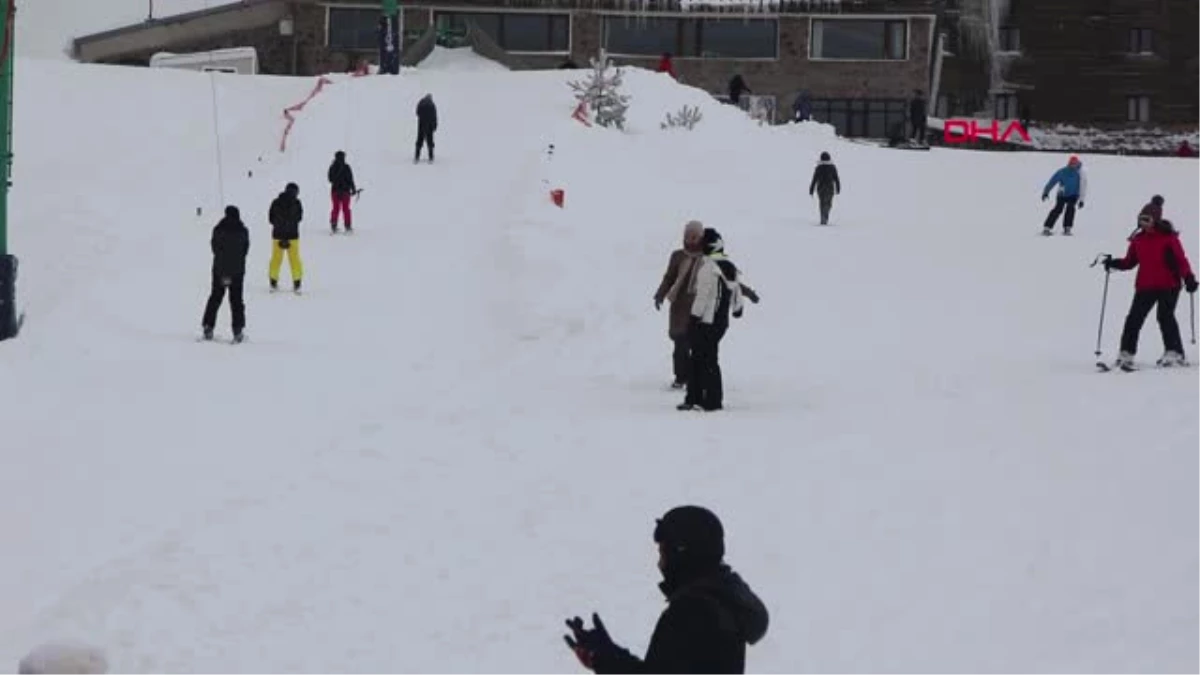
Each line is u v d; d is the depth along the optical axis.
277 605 12.50
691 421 19.36
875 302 29.38
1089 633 11.05
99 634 11.70
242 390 21.14
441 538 14.33
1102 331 24.83
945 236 38.88
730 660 6.91
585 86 54.97
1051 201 46.47
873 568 13.01
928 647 11.09
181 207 36.28
